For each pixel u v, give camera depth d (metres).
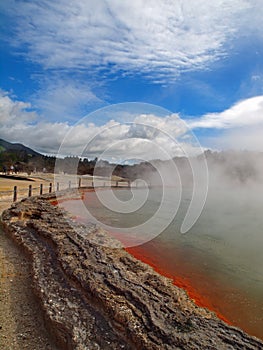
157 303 3.67
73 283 4.36
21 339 3.37
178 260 7.04
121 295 3.80
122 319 3.29
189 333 3.07
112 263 5.08
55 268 5.00
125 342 3.07
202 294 5.12
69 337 3.17
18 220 8.55
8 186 18.61
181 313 3.54
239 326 4.14
